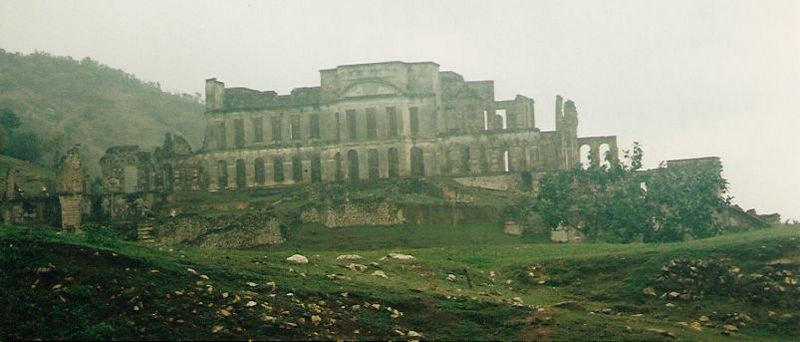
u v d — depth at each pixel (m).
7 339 55.19
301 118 175.88
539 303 74.00
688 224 127.81
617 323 66.75
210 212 147.62
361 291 68.12
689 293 76.94
